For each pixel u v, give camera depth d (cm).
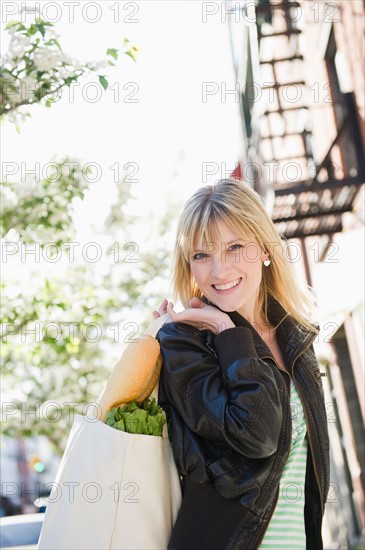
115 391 271
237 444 254
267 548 266
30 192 672
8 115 495
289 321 302
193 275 295
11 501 1466
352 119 951
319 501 283
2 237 676
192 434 263
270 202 1001
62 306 791
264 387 257
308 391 288
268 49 1541
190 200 294
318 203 989
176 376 264
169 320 292
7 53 491
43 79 493
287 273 309
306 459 284
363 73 893
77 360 1341
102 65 496
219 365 269
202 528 258
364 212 909
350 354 1063
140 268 1631
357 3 880
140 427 264
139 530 257
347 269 989
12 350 838
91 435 263
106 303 912
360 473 1138
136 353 270
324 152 1133
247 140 1288
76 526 256
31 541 371
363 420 1079
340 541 1289
